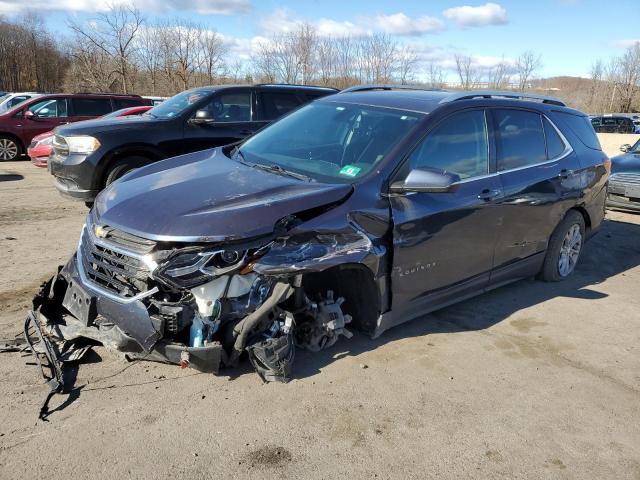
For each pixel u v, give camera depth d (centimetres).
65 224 716
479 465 294
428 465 291
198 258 309
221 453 289
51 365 339
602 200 604
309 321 372
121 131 743
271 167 411
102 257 338
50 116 1446
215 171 396
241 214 323
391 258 379
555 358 414
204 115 764
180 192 353
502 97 501
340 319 372
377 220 369
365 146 409
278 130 480
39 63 5969
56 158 745
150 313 315
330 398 341
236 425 311
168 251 310
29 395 324
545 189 508
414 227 390
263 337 341
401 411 334
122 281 328
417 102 444
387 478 280
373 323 389
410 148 399
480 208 439
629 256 697
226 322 335
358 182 375
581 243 593
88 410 315
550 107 552
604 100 4347
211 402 329
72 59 3691
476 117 459
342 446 301
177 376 353
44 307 371
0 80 5956
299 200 343
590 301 531
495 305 509
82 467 273
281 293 328
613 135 2102
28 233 663
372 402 341
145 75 3117
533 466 296
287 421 317
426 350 411
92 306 333
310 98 909
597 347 437
